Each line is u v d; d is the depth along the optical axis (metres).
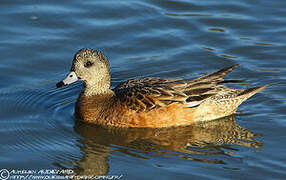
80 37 22.55
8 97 18.94
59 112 18.34
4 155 15.57
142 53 21.91
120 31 23.06
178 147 16.02
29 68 20.70
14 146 16.11
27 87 19.70
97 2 25.00
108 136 16.75
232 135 16.75
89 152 15.85
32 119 17.78
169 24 23.58
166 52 21.94
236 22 23.66
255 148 15.88
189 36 22.86
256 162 15.08
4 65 20.67
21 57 21.19
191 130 17.09
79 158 15.54
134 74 20.78
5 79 19.98
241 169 14.73
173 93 16.83
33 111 18.30
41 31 22.70
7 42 21.88
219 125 17.41
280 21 23.59
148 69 21.03
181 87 17.09
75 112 17.97
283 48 21.88
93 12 24.17
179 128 17.17
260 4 24.91
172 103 16.73
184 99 16.83
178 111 16.88
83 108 17.53
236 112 18.19
